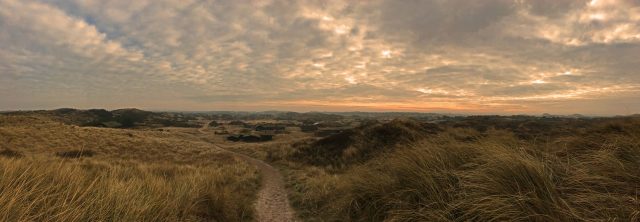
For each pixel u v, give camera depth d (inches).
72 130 1631.4
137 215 169.5
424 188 181.8
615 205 108.3
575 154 179.5
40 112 4101.9
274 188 570.3
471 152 200.1
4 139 1121.4
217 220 269.1
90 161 627.2
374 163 278.1
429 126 1078.4
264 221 320.5
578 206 115.9
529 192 124.2
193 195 282.0
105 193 185.2
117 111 5772.6
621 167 131.9
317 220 284.7
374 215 199.2
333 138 1229.7
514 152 164.1
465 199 146.4
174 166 737.6
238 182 557.3
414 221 158.7
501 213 124.9
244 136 2861.7
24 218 122.4
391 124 1086.4
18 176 165.0
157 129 3609.7
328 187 402.6
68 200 156.0
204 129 4033.0
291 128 4288.9
